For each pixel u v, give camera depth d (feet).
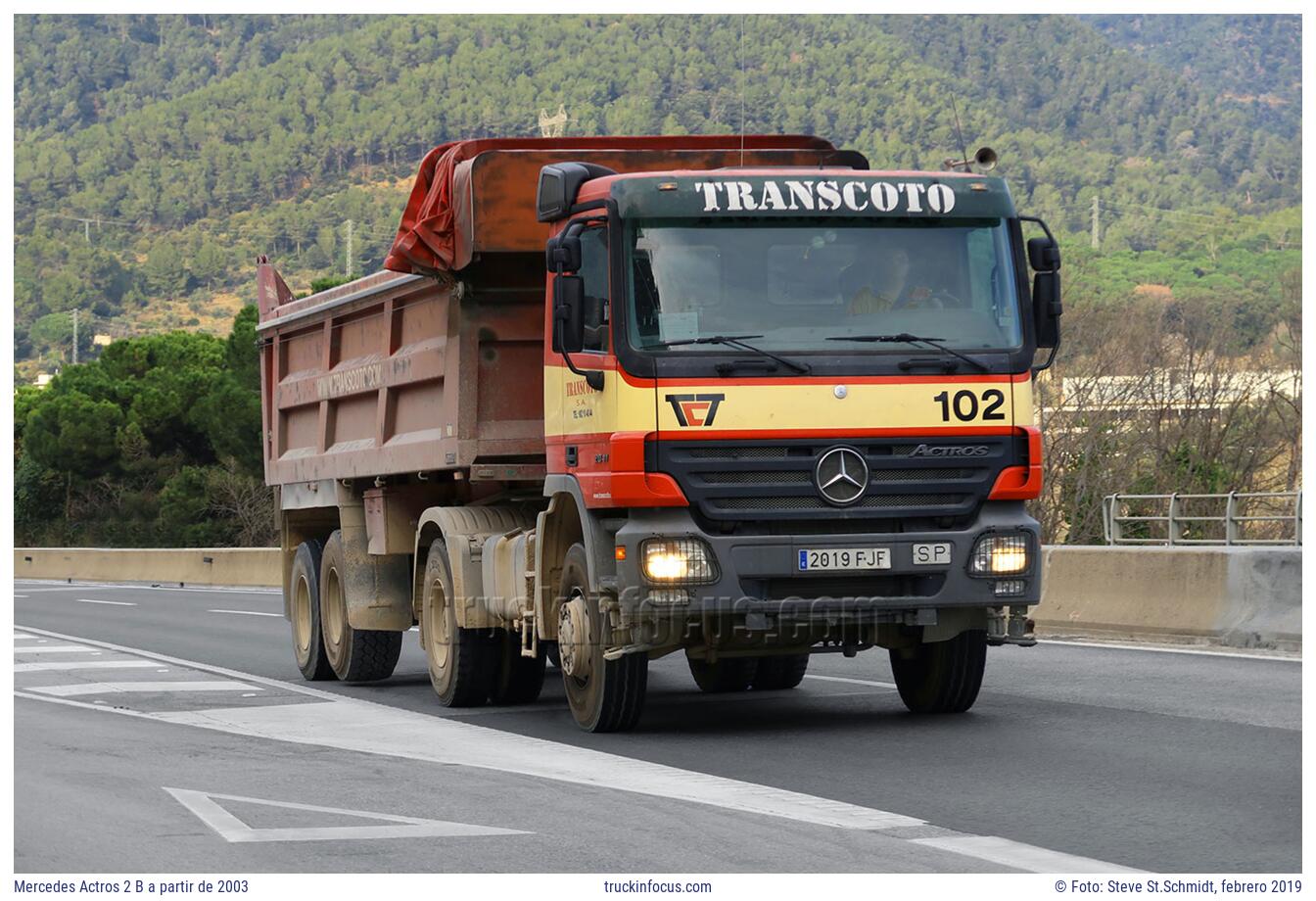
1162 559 124.57
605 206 76.95
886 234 78.07
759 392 75.72
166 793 65.98
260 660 133.49
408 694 105.91
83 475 516.73
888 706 90.68
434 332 96.78
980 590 77.15
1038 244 79.30
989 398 77.56
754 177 77.71
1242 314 459.32
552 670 121.90
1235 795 62.28
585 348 77.92
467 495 100.73
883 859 53.26
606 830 57.88
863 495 76.33
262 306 131.13
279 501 127.13
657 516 75.97
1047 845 54.85
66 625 178.60
